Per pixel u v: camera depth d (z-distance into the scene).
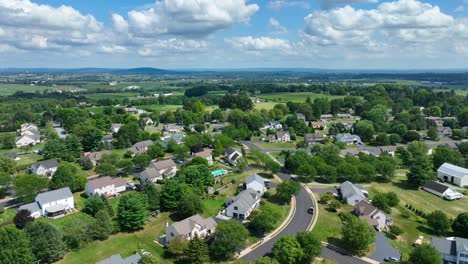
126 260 72.31
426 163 136.62
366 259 82.75
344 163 137.00
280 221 101.38
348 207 111.06
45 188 116.44
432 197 124.25
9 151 176.62
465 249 80.12
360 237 84.31
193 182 118.25
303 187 129.12
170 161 143.50
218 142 169.75
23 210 95.56
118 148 178.62
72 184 119.50
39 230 79.12
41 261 77.81
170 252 84.25
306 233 82.44
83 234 85.75
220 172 140.25
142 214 95.06
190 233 87.81
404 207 114.62
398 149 178.75
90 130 177.88
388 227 100.25
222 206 110.69
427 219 100.19
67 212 105.38
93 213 101.69
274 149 186.75
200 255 78.19
